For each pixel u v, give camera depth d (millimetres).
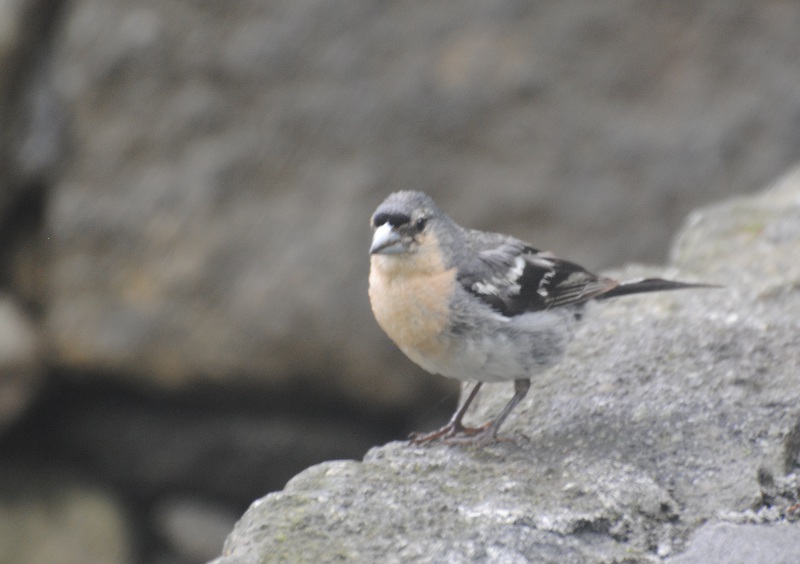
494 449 6406
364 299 12422
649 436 6430
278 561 5191
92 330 12766
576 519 5555
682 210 12664
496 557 5289
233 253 12602
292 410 12852
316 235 12539
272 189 12680
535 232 12688
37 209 13047
